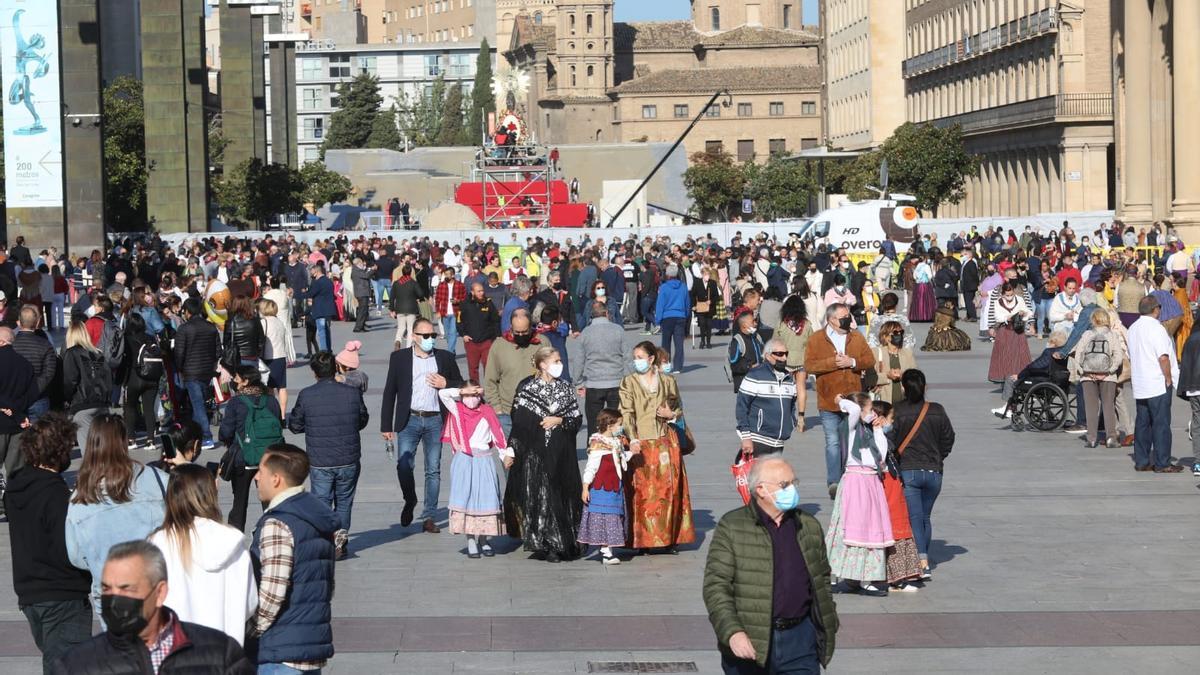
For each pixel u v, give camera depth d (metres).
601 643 12.00
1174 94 60.34
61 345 37.81
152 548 6.20
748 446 15.52
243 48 86.19
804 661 8.51
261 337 23.31
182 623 6.30
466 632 12.35
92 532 9.06
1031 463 20.86
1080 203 88.81
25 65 43.31
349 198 114.31
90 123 51.59
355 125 180.38
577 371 24.12
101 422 9.24
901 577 13.50
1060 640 12.03
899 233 66.38
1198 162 59.62
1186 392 19.50
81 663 6.02
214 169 108.88
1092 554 15.17
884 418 13.39
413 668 11.27
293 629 8.60
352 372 16.06
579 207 91.56
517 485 15.04
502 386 18.45
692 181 129.62
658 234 69.75
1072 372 23.25
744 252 52.50
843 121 136.38
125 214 82.62
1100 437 22.91
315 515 8.75
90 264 47.66
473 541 15.23
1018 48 96.25
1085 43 87.88
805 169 118.94
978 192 106.12
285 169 84.56
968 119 104.19
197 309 22.66
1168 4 64.25
